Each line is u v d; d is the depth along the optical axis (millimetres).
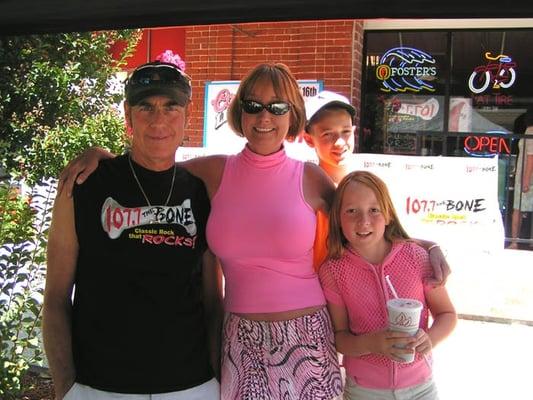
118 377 2170
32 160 4207
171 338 2221
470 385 4367
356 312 2531
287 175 2516
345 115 3006
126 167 2311
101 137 4332
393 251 2533
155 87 2217
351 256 2543
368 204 2490
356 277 2523
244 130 2535
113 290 2203
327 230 2676
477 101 8336
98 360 2188
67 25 2764
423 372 2482
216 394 2389
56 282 2289
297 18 2486
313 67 8047
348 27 7871
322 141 3025
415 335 2238
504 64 8172
